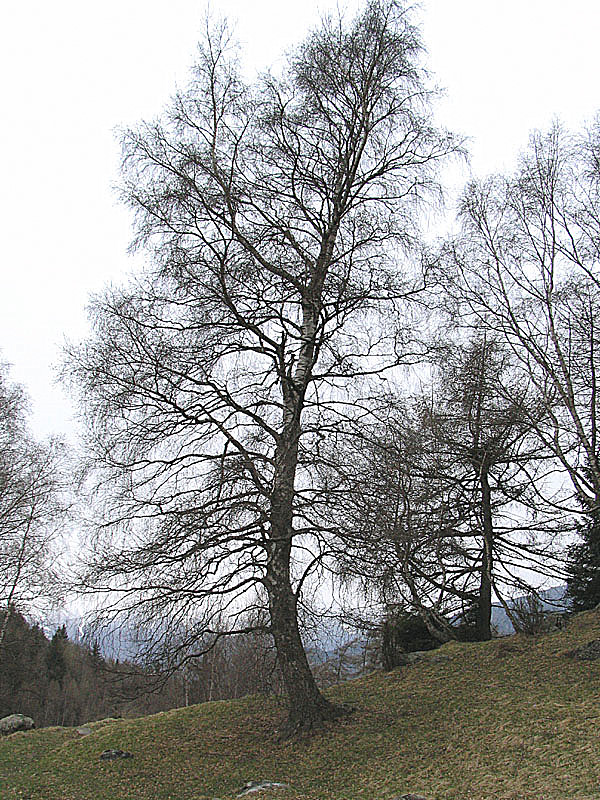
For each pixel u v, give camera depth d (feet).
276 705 55.06
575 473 63.62
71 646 146.51
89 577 40.81
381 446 44.68
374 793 32.81
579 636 61.82
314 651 50.62
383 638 67.51
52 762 48.19
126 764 44.24
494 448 70.23
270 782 36.24
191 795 36.42
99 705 141.90
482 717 43.16
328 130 52.90
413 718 45.50
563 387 65.72
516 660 58.65
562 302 64.69
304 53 53.78
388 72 52.90
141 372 41.93
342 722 44.50
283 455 45.06
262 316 46.01
